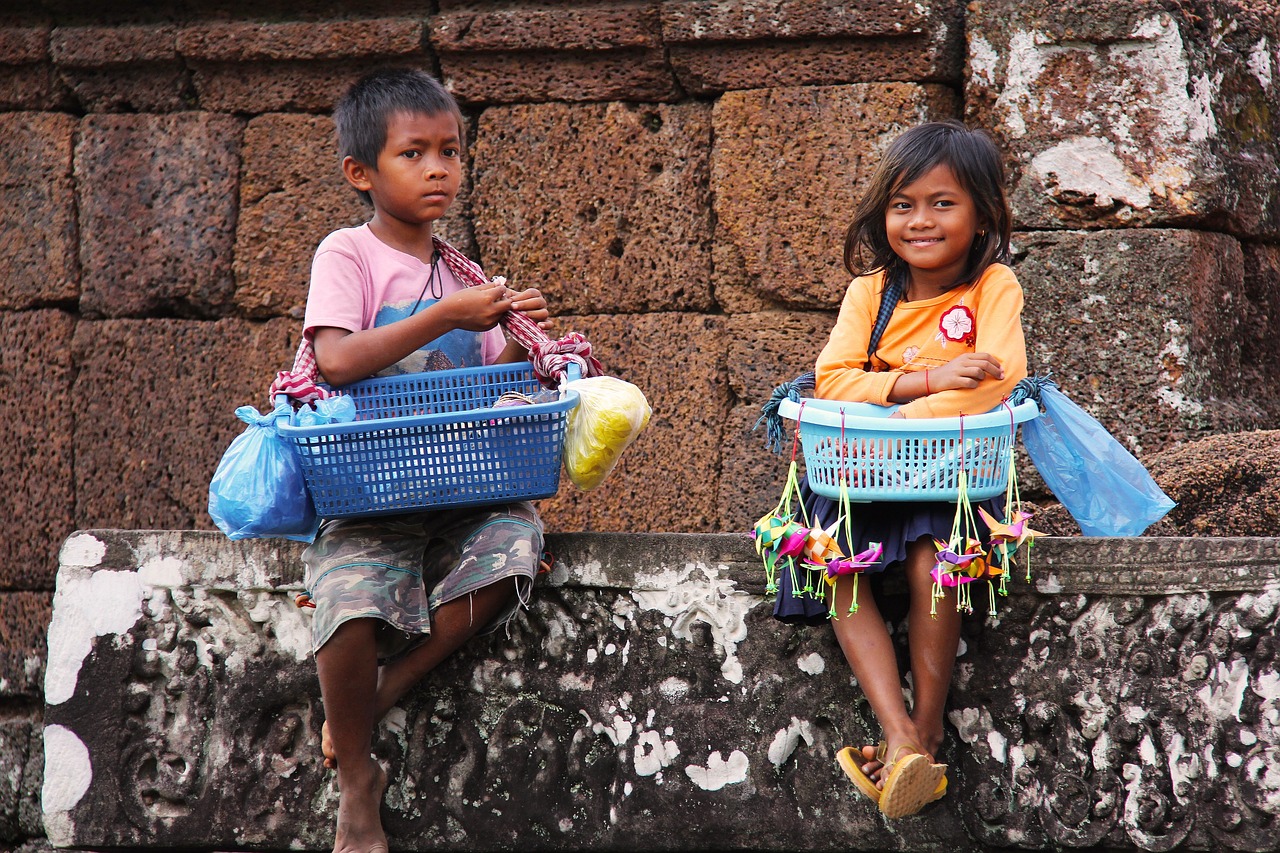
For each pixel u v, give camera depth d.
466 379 9.86
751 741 9.77
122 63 17.80
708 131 16.47
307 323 9.63
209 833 10.41
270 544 10.38
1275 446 12.43
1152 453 14.46
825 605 9.28
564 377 9.45
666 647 9.93
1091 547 9.25
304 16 17.61
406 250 10.16
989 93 15.30
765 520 9.23
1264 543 8.89
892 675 8.92
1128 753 9.17
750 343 16.09
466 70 17.03
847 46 15.87
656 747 9.90
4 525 17.84
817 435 9.04
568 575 10.05
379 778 9.59
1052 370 14.89
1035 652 9.37
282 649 10.40
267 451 9.03
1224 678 8.96
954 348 9.59
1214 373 14.84
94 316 17.94
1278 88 16.22
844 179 15.76
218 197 17.58
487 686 10.12
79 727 10.59
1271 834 8.77
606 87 16.73
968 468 8.73
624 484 16.41
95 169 17.91
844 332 9.91
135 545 10.62
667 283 16.48
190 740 10.49
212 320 17.72
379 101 9.91
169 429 17.55
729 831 9.77
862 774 8.77
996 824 9.38
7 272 18.08
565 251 16.78
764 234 15.99
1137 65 14.74
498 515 9.57
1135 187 14.73
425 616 9.41
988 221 9.65
